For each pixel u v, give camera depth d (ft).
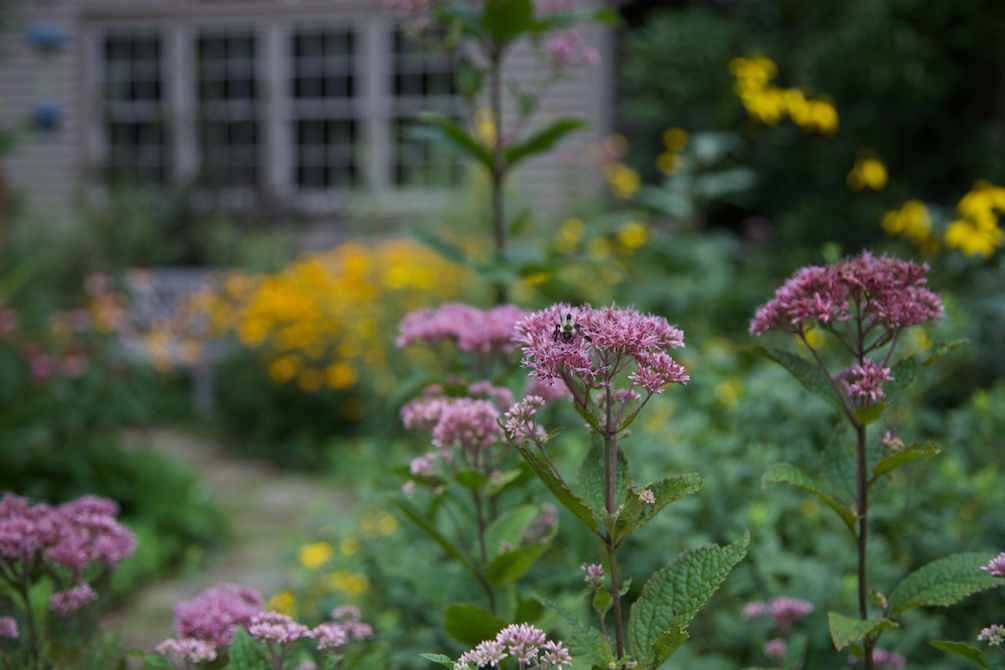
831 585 8.21
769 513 9.14
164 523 16.24
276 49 36.22
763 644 8.07
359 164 36.37
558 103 31.76
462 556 6.37
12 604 6.05
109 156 36.37
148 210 32.94
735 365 14.30
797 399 11.21
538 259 10.18
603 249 20.62
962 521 9.33
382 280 23.98
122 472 17.47
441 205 27.71
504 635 4.69
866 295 5.52
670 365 4.63
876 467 5.32
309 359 23.00
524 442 4.76
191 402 27.32
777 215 28.58
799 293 5.54
